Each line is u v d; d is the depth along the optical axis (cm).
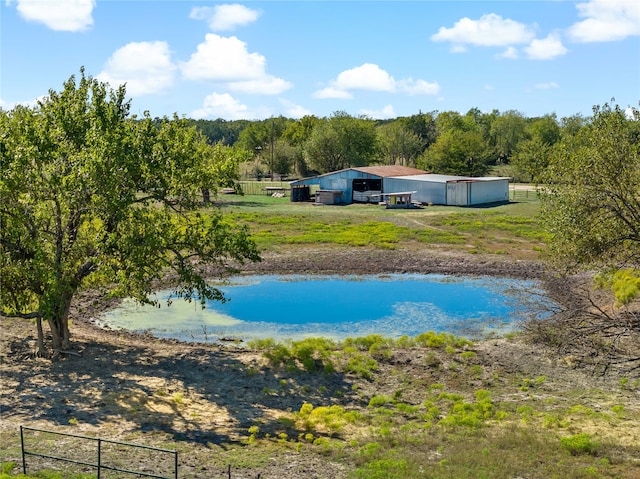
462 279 4944
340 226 6994
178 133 3078
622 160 2005
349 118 14462
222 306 4209
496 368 2956
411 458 1908
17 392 2550
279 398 2633
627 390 2669
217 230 3017
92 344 3241
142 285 2783
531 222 7012
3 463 1794
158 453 1966
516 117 16488
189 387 2705
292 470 1844
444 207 8612
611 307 3700
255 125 19688
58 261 2753
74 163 2698
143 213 2853
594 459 1903
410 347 3234
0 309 3127
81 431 2155
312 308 4147
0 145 2683
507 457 1902
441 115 18638
